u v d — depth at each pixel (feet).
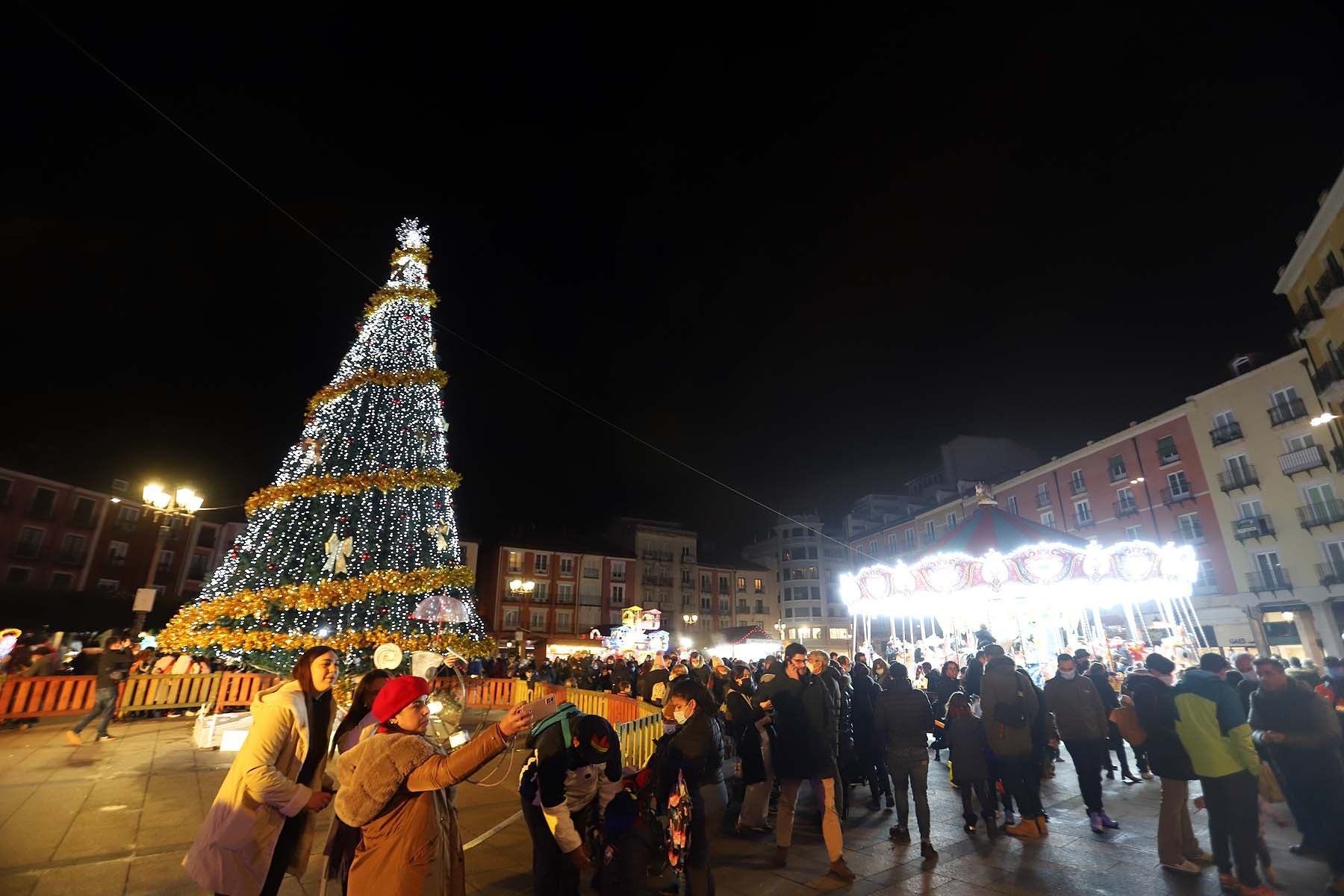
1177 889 16.85
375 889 8.98
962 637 58.95
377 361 40.78
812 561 210.79
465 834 20.26
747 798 22.31
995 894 16.56
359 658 33.04
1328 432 85.30
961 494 146.20
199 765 28.81
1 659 42.55
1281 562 88.94
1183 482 102.12
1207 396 99.91
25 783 25.03
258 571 34.76
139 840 18.58
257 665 33.58
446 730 26.96
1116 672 44.42
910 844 20.72
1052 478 125.70
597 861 12.73
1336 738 17.47
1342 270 66.08
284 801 11.25
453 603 39.58
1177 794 18.42
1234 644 92.22
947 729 22.84
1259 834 17.49
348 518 36.32
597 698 35.70
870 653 49.57
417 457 39.73
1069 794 27.66
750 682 32.81
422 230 45.75
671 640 185.98
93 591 111.86
